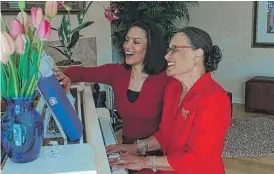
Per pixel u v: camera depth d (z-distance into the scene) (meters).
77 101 1.78
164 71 1.88
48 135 1.33
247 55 5.58
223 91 1.49
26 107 1.07
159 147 1.76
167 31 5.15
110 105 3.90
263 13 5.33
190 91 1.54
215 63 1.55
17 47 0.99
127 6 5.16
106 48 4.17
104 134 1.86
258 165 3.32
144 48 1.85
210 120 1.42
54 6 1.09
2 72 1.03
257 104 5.08
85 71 2.07
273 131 4.20
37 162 1.06
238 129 4.27
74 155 1.10
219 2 5.62
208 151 1.42
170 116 1.69
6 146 1.06
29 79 1.06
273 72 5.45
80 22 3.09
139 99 1.87
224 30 5.67
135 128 1.92
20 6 1.06
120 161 1.48
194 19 5.88
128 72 1.96
